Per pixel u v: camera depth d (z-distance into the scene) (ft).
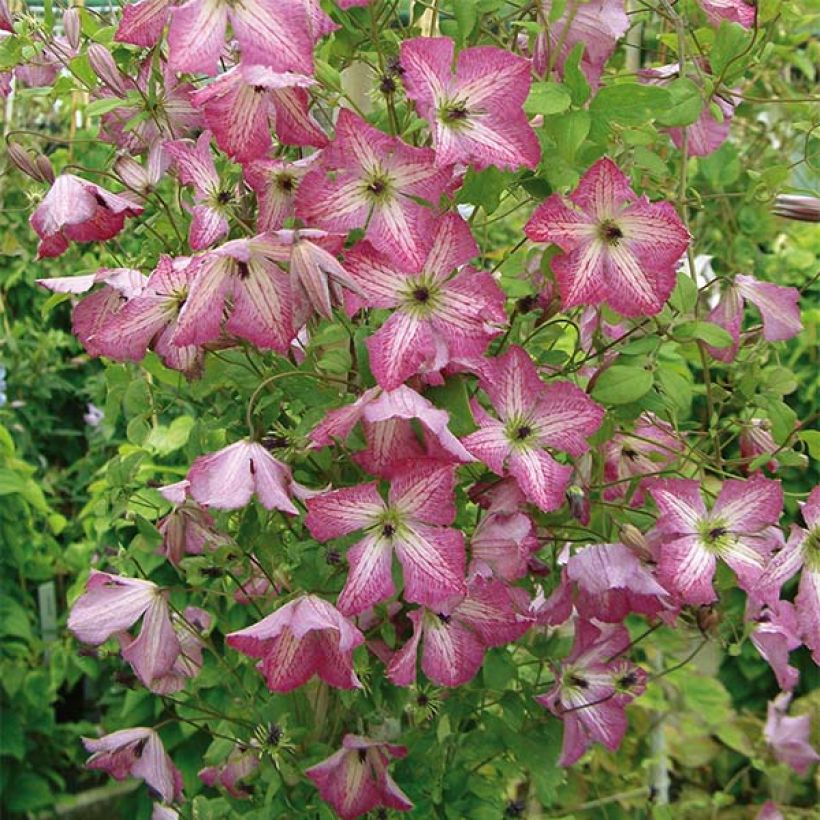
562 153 1.39
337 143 1.29
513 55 1.30
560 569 1.72
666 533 1.47
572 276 1.37
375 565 1.33
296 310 1.35
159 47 1.55
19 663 3.69
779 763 2.95
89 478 4.47
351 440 1.42
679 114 1.49
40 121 3.70
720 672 3.52
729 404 1.78
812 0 1.71
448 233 1.31
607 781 2.72
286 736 1.61
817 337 3.18
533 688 1.77
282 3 1.23
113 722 3.79
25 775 3.87
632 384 1.46
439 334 1.33
